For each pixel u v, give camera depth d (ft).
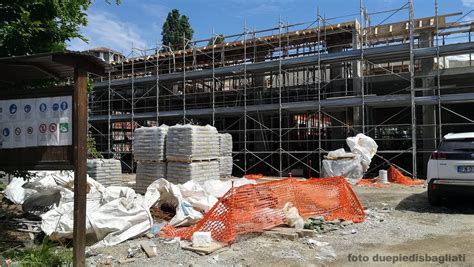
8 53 21.34
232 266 16.34
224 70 67.15
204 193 26.55
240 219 21.06
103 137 89.15
